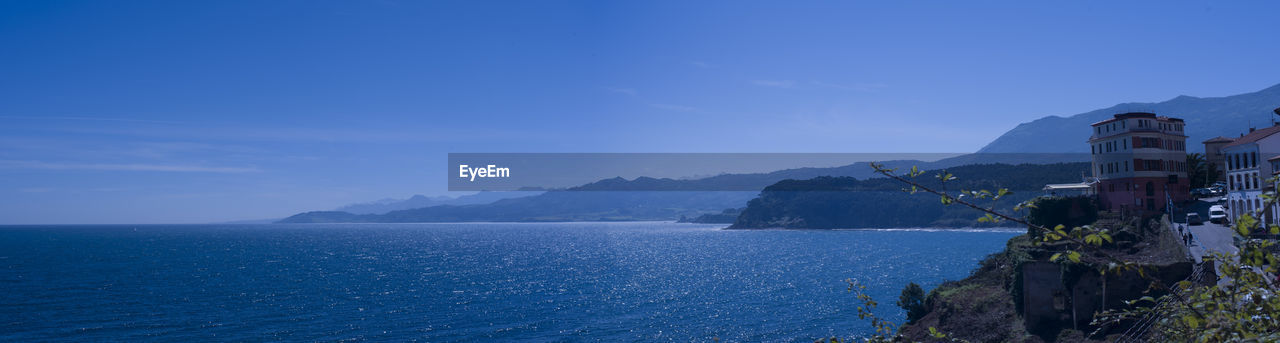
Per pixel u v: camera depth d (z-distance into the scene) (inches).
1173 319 502.0
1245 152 2773.1
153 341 3139.8
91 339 3193.9
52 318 3762.3
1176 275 1998.0
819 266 6520.7
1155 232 2778.1
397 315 3848.4
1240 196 2755.9
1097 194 3292.3
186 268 7160.4
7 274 6451.8
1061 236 422.3
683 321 3543.3
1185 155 3307.1
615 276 5989.2
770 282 5216.5
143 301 4446.4
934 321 2420.0
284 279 5925.2
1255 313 402.9
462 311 3973.9
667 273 6190.9
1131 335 1718.8
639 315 3757.4
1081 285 2033.7
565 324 3526.1
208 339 3184.1
